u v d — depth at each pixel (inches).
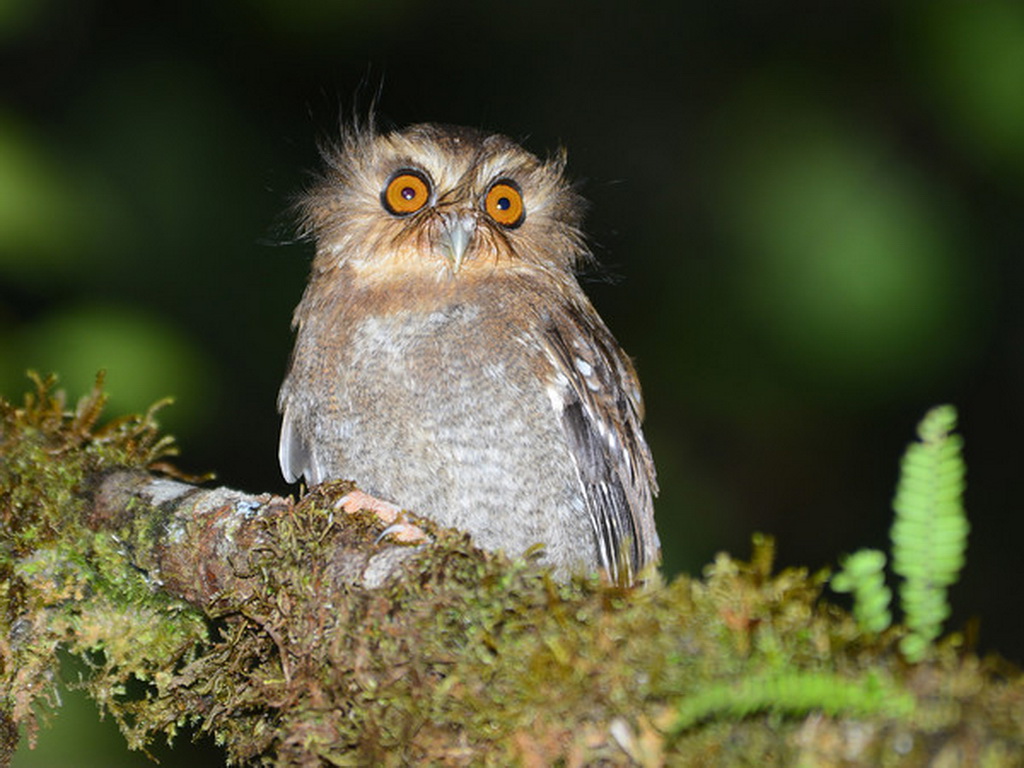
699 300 623.8
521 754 174.4
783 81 587.2
